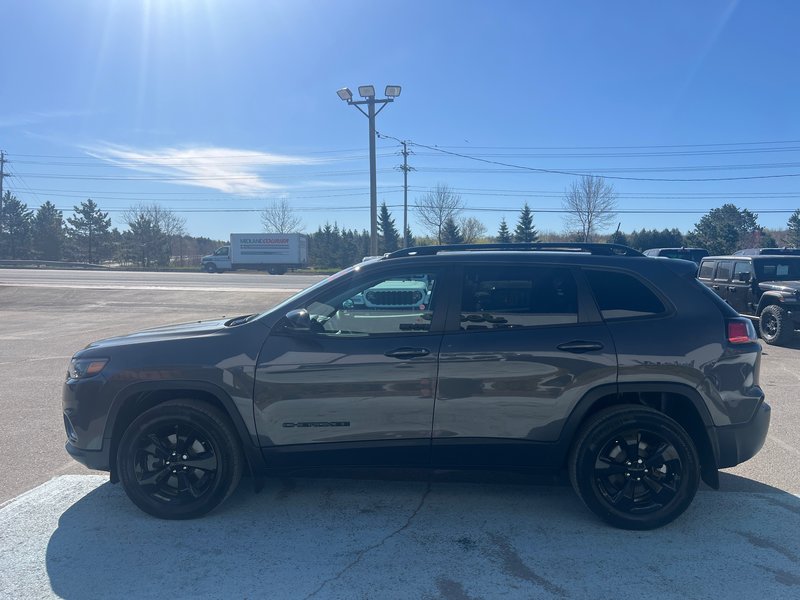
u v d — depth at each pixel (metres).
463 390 4.07
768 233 58.53
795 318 11.89
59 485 4.88
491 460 4.16
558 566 3.63
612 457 4.09
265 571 3.57
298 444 4.16
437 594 3.34
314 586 3.42
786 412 7.09
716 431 4.10
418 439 4.13
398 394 4.09
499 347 4.07
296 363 4.12
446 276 4.28
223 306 21.31
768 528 4.12
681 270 4.30
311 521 4.24
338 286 4.33
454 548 3.85
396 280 4.28
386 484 4.91
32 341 13.23
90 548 3.84
